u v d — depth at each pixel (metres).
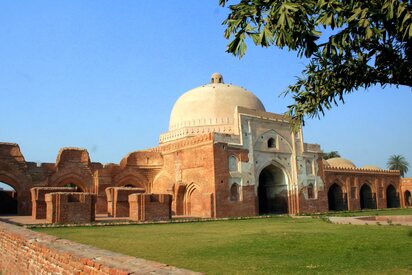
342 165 28.97
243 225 12.43
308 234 9.20
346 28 3.77
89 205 12.63
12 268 5.71
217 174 16.59
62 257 3.89
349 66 4.55
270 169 20.27
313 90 4.89
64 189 14.22
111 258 3.44
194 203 17.44
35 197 13.65
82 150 18.81
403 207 27.52
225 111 20.55
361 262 5.55
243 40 3.68
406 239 8.05
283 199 20.06
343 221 13.38
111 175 19.09
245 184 17.62
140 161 20.17
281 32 3.54
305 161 21.12
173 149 19.22
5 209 19.52
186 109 21.16
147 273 2.77
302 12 3.64
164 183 19.52
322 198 21.59
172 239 8.37
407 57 4.23
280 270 4.95
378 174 26.52
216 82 23.28
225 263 5.46
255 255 6.18
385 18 3.58
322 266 5.24
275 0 3.62
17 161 17.05
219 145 16.95
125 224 12.59
